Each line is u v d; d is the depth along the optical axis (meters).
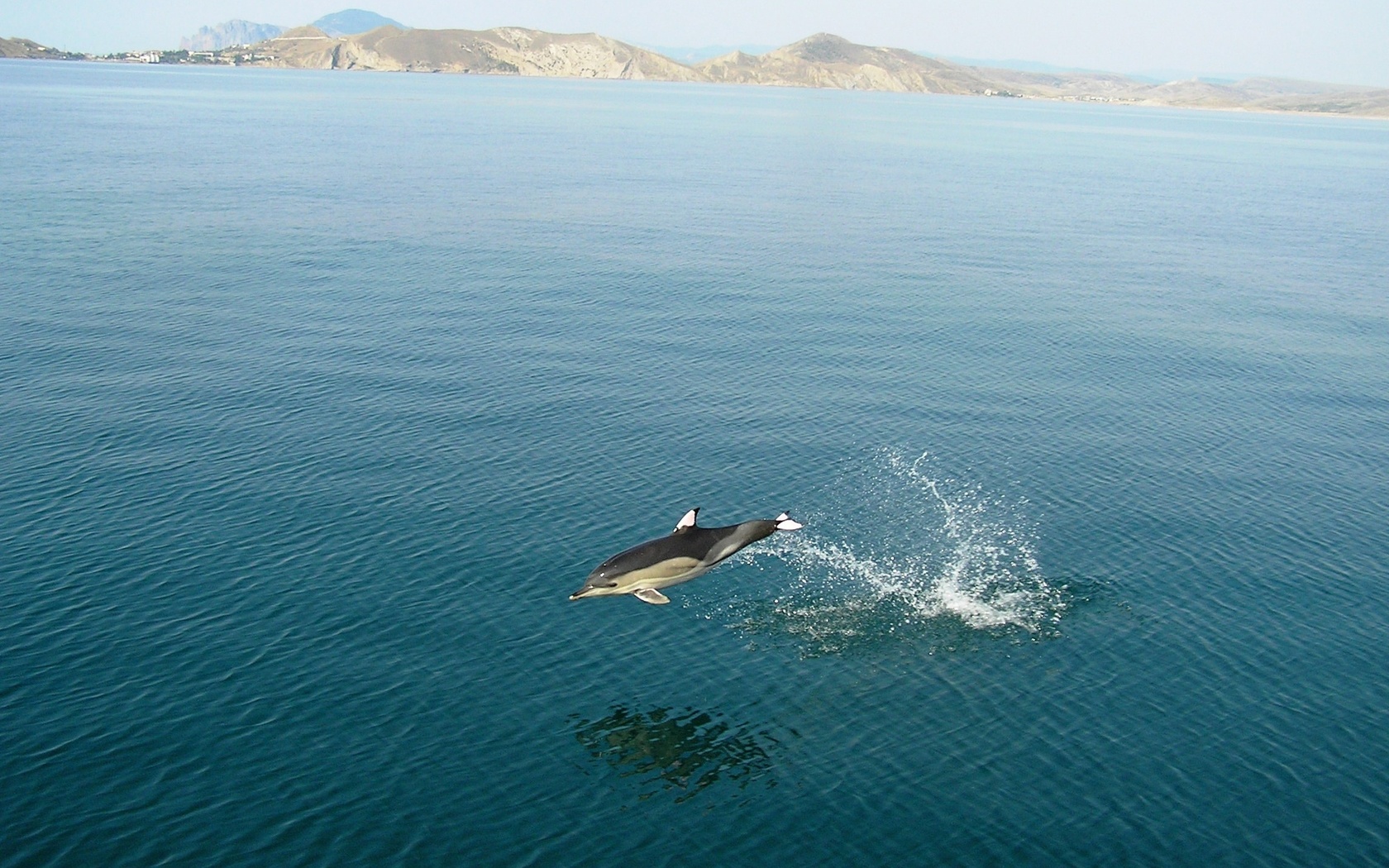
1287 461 44.41
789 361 55.72
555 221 96.75
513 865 22.19
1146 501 40.28
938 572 34.81
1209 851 22.95
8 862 21.59
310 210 98.38
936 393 51.62
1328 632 31.58
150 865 21.69
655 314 64.25
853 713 27.48
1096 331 63.81
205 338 56.81
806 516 38.56
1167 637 31.17
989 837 23.27
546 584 33.12
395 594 32.16
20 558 33.31
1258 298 74.69
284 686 27.61
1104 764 25.66
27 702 26.50
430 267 75.62
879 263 81.94
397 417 46.16
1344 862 22.72
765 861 22.48
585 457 42.72
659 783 24.73
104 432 43.50
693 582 33.94
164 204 98.31
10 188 103.81
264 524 36.19
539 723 26.73
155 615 30.52
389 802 23.78
